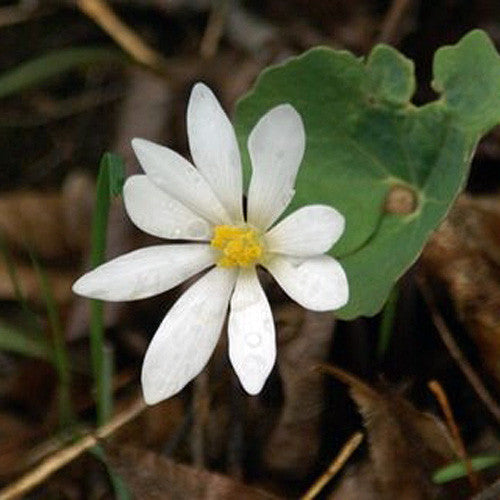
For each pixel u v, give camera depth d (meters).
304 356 0.42
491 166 0.46
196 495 0.41
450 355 0.43
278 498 0.41
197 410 0.43
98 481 0.44
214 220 0.38
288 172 0.38
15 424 0.45
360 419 0.43
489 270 0.43
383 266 0.40
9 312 0.47
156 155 0.38
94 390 0.45
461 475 0.41
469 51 0.40
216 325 0.38
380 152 0.41
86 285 0.38
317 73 0.41
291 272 0.38
